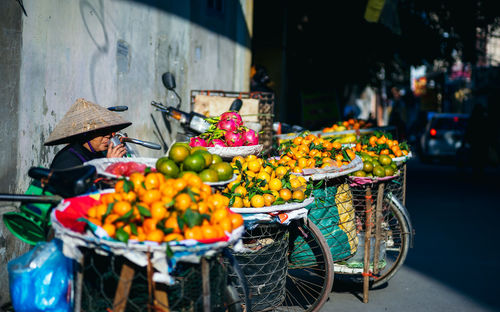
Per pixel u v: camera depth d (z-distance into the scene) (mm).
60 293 3033
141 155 6582
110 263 2738
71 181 2926
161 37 7023
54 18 4711
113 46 5816
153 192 2756
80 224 2699
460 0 16438
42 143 4609
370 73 17125
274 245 3777
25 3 4305
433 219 8680
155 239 2582
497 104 27406
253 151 4586
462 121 20203
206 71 8688
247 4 10398
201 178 3393
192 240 2611
